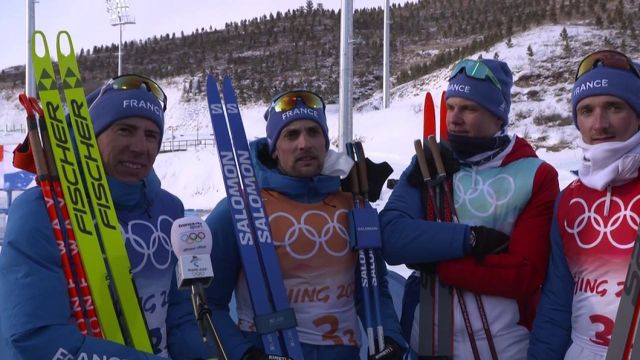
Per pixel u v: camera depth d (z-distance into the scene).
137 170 2.12
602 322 2.07
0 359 1.79
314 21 62.94
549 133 22.67
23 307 1.73
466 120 2.50
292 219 2.39
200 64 55.97
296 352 2.24
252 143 2.58
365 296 2.41
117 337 2.00
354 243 2.43
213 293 2.34
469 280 2.35
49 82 2.21
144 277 2.11
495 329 2.39
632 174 2.07
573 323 2.20
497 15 49.09
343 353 2.38
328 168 2.48
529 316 2.47
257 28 62.62
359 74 48.22
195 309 1.72
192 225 1.77
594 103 2.14
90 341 1.79
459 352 2.43
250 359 2.17
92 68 59.34
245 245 2.31
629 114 2.12
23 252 1.82
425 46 50.22
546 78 27.94
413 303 2.63
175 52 61.31
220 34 64.25
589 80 2.16
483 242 2.34
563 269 2.27
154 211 2.21
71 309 1.91
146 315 2.09
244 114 43.53
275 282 2.30
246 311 2.40
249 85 49.12
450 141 2.59
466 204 2.51
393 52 50.66
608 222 2.11
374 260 2.47
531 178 2.44
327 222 2.43
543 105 25.58
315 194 2.48
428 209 2.56
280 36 60.25
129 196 2.12
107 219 2.06
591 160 2.12
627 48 29.80
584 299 2.14
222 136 2.58
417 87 35.44
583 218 2.18
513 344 2.40
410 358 2.62
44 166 2.03
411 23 55.62
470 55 34.94
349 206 2.54
